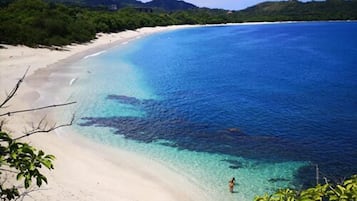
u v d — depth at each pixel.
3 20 84.50
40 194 18.94
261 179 24.02
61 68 58.34
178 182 23.42
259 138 31.11
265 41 121.50
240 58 80.19
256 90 48.84
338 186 5.16
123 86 48.47
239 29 181.75
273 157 27.34
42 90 43.88
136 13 171.50
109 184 22.39
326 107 40.59
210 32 158.00
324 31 167.62
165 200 21.22
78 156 26.23
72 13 109.81
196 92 46.91
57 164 23.94
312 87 51.28
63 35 87.44
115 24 125.62
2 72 50.19
